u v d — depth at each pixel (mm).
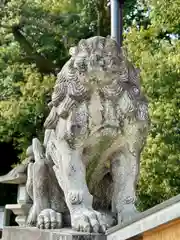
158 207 1693
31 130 9523
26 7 10367
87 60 2766
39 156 3236
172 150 6340
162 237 1784
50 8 10336
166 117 6293
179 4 6570
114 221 2807
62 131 2873
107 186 3121
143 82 6422
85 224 2590
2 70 9836
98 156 2955
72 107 2795
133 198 2869
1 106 8938
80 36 10734
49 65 10789
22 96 9336
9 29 10438
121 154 2908
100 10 10734
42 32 10648
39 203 3146
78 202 2764
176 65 6316
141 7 9305
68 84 2816
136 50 6848
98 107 2787
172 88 6434
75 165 2844
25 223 3482
